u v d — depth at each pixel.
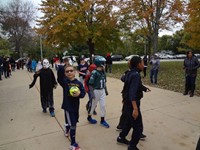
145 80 11.98
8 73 16.80
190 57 7.33
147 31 21.88
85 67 7.77
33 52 56.00
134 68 3.35
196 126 4.64
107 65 18.16
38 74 5.84
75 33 21.66
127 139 4.04
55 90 9.78
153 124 4.80
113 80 12.56
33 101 7.60
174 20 18.48
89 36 22.78
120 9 19.14
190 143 3.86
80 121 5.13
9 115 5.92
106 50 26.31
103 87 4.73
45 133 4.52
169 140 3.99
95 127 4.72
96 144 3.91
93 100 4.78
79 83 3.79
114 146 3.81
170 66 23.55
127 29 23.78
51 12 22.45
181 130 4.44
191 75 7.31
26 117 5.66
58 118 5.49
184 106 6.19
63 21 21.53
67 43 24.39
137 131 3.34
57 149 3.79
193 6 13.17
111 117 5.40
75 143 3.71
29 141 4.16
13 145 4.02
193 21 14.42
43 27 23.08
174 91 8.46
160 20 19.44
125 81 3.44
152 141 3.96
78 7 22.17
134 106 3.16
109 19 21.61
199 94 7.74
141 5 18.44
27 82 13.21
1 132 4.67
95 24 23.16
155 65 10.48
